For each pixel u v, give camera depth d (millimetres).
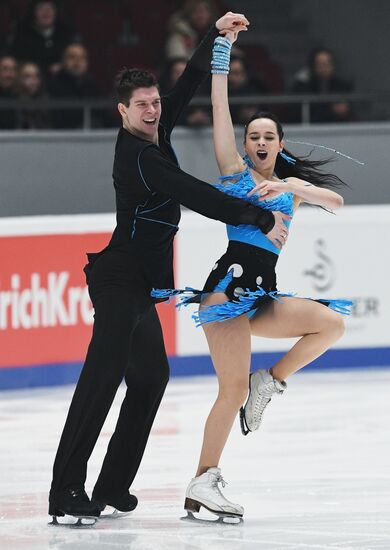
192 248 24453
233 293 12992
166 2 32594
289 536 12508
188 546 12070
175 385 23875
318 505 14109
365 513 13648
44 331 23438
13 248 22984
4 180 24875
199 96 28062
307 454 17453
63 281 23578
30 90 27422
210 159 25781
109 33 32031
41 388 23438
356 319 25578
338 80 29828
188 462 16953
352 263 25453
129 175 12820
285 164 13922
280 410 21188
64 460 12953
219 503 13031
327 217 25203
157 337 13414
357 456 17281
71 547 12070
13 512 13922
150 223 13031
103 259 13203
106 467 13500
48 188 25156
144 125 12828
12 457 17453
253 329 13297
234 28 13375
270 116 13438
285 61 34062
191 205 12484
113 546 12094
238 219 12430
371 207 25562
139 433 13453
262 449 17859
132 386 13453
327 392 22984
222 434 13062
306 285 25094
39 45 28688
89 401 12883
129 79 12805
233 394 12953
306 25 34625
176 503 14297
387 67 33844
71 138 25281
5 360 23078
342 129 26422
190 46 29922
